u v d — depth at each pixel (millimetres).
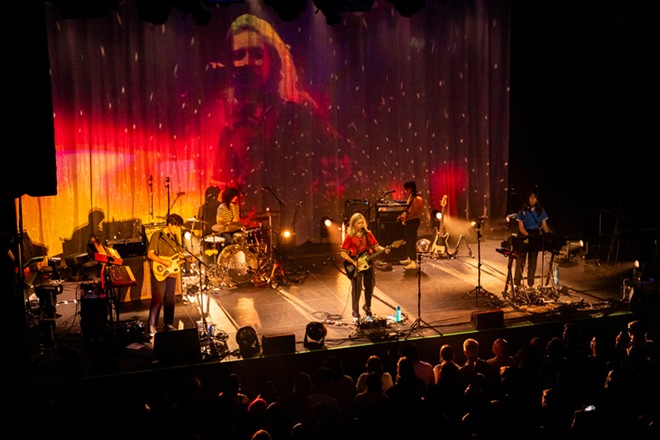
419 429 6047
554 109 14586
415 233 12406
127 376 8297
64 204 12562
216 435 6395
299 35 13367
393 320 9812
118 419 7113
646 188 14094
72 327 9805
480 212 14742
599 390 7402
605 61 14117
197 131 13102
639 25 13734
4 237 7578
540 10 14062
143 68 12672
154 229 10969
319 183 13852
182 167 13094
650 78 13828
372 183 14094
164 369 8406
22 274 7840
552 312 10094
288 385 8805
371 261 9703
